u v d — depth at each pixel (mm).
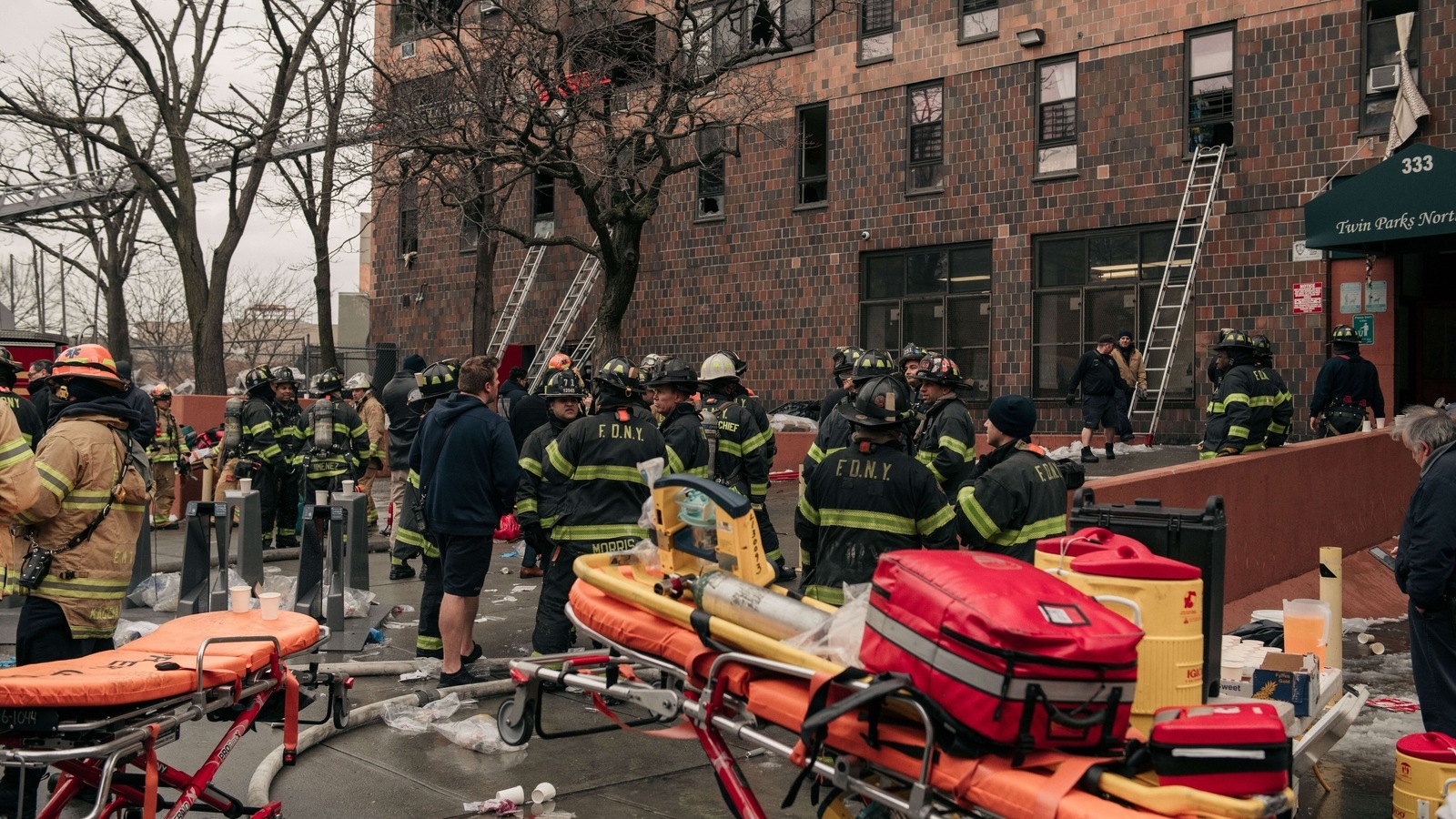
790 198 23078
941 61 21031
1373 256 16828
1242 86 17938
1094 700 2990
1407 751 4930
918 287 21578
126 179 29203
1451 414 5656
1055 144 19875
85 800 5188
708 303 24328
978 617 2963
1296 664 4566
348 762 5793
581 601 4336
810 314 22844
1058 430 19812
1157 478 8570
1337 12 17141
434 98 19766
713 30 23141
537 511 7117
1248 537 9922
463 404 7004
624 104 21406
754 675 3600
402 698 6691
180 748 5996
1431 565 5426
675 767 5816
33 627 5059
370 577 11500
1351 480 12172
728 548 3965
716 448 9180
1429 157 14289
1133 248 19078
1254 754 2891
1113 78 19172
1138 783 3002
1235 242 18000
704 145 24266
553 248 27000
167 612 8961
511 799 5129
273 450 12492
